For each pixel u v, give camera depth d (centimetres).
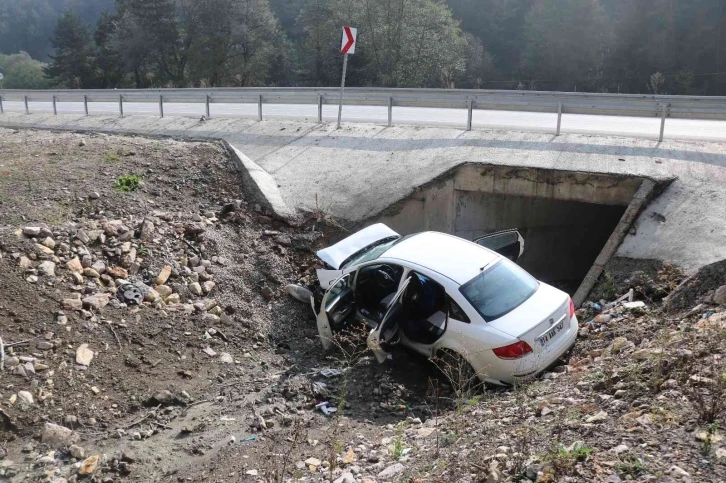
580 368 667
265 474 526
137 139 1501
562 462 430
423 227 1213
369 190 1209
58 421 626
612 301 906
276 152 1431
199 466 570
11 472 551
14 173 1174
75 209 1032
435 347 723
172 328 812
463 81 5572
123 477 555
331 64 4719
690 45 5272
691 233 929
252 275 1000
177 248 992
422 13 4578
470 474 457
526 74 5719
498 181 1188
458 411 582
